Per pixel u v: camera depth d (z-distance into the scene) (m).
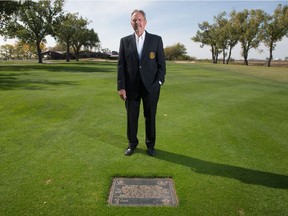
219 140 4.46
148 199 2.74
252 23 51.47
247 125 5.36
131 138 3.88
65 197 2.75
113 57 77.12
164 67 3.72
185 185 3.01
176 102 7.47
